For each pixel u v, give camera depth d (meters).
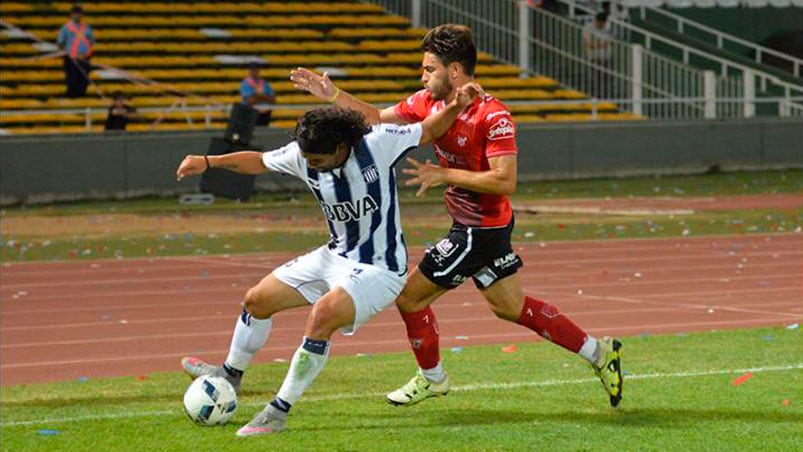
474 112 18.20
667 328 26.94
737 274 35.53
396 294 17.72
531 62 78.56
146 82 70.00
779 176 72.69
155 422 18.45
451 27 18.47
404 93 75.00
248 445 16.94
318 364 17.50
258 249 42.88
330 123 16.95
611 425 17.97
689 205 57.34
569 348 18.83
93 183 62.09
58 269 37.97
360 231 17.61
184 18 76.94
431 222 51.75
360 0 82.62
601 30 79.44
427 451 16.55
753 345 24.34
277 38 77.38
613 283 33.91
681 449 16.59
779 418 18.27
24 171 60.56
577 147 71.44
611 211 54.91
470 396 20.03
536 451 16.53
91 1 76.38
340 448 16.72
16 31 71.19
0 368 23.47
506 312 19.02
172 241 45.25
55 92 67.94
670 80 76.56
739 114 76.81
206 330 27.56
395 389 20.81
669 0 88.38
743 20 90.44
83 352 25.08
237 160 18.08
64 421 18.61
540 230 47.75
